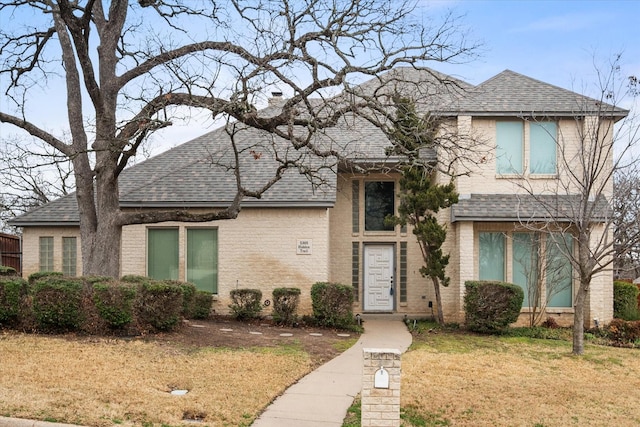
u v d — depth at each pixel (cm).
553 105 2036
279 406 1032
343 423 944
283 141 2359
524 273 2031
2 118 1831
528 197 2025
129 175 2288
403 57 1677
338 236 2305
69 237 2200
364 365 854
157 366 1209
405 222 2014
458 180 2059
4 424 849
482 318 1858
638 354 1608
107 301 1442
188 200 2070
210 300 2000
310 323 1962
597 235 1966
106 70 1839
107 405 948
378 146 2266
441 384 1220
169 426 886
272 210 2105
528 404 1093
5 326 1466
